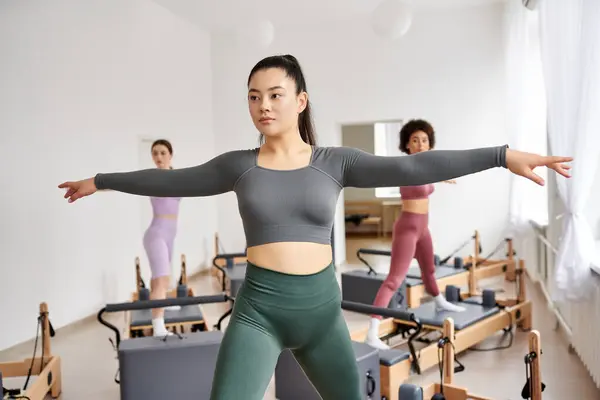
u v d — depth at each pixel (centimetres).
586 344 396
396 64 840
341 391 200
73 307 582
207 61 899
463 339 416
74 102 594
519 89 677
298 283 187
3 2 506
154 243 495
